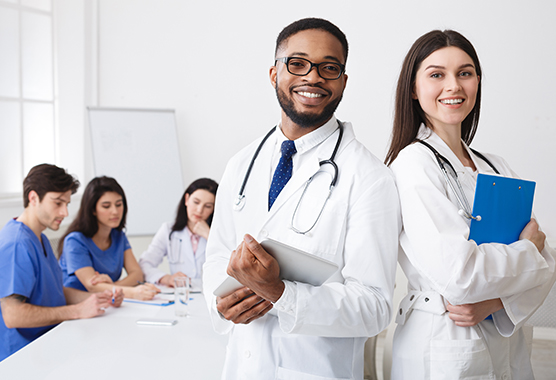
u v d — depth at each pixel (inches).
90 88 146.7
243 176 48.7
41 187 73.9
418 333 44.7
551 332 61.9
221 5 139.7
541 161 116.3
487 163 53.4
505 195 45.0
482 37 119.1
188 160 144.9
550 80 115.1
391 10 125.8
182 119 144.6
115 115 139.2
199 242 104.7
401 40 125.3
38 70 139.3
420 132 51.1
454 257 41.1
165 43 143.9
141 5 144.3
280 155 47.3
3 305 68.9
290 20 134.6
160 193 138.8
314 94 42.2
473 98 47.4
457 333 43.6
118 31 145.9
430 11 122.8
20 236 71.9
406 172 45.9
